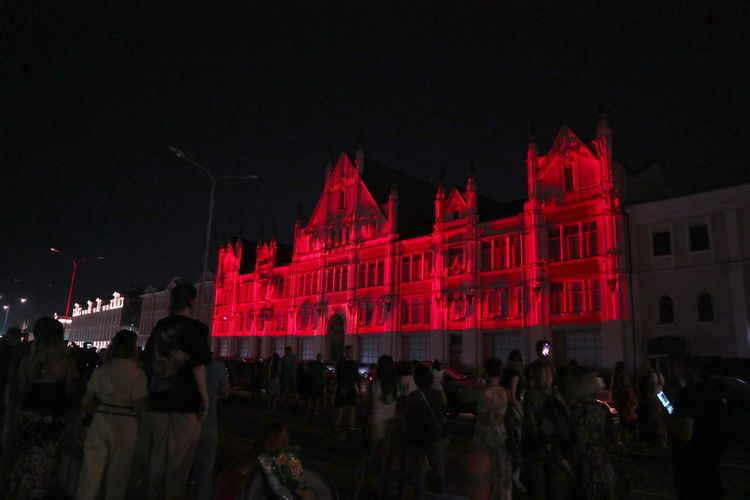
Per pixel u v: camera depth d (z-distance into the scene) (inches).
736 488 412.5
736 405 524.1
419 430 309.1
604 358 1120.8
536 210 1282.0
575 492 245.1
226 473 202.5
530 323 1261.1
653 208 1107.9
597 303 1165.7
